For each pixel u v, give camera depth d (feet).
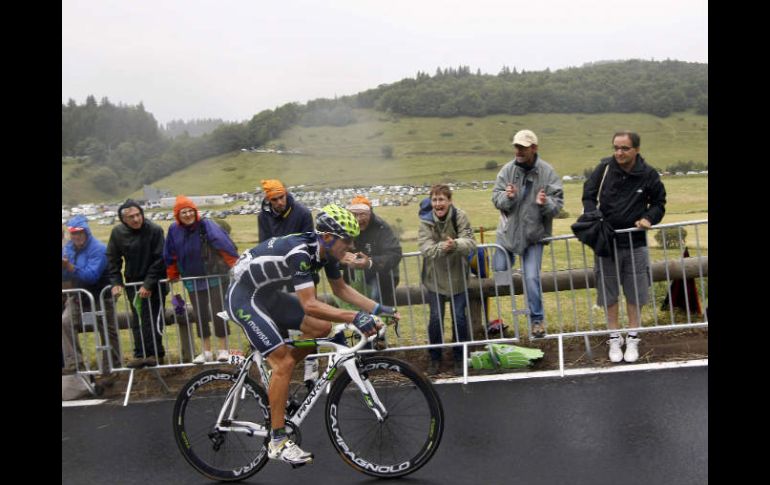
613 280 17.16
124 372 19.52
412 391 12.21
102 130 400.67
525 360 17.21
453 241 16.78
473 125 415.23
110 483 13.26
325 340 12.45
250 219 148.46
